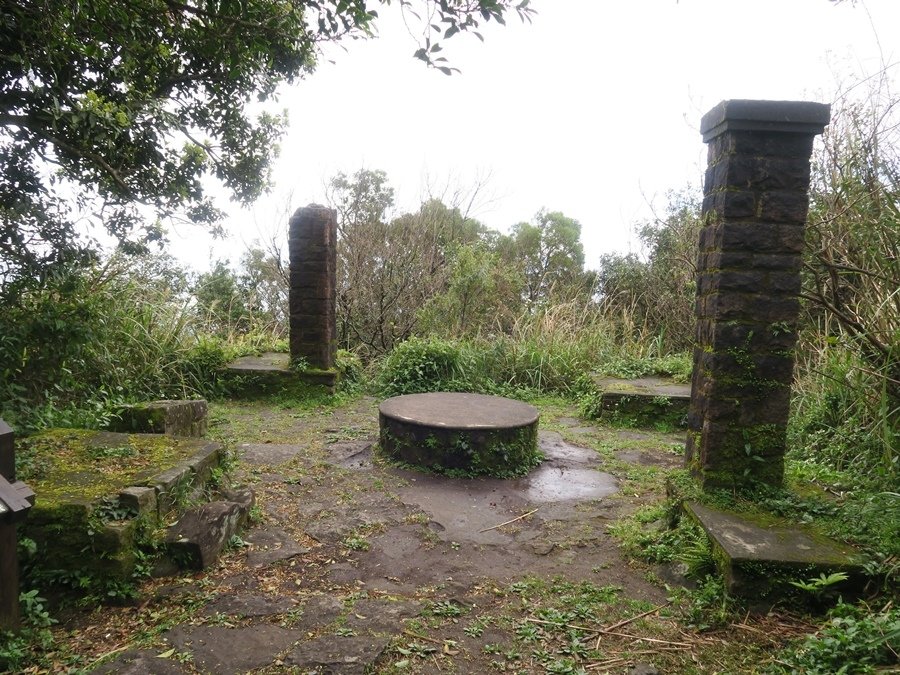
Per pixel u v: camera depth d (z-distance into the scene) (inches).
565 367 304.5
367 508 148.3
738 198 120.2
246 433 216.7
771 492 123.0
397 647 90.8
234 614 98.8
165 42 164.1
